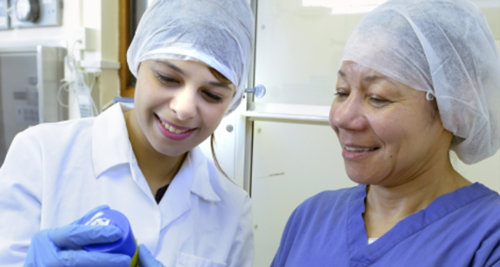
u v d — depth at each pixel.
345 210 0.83
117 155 0.84
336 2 1.28
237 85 0.85
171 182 0.89
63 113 1.85
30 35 1.94
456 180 0.73
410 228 0.70
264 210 1.55
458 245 0.65
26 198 0.77
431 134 0.67
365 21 0.69
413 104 0.64
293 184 1.56
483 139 0.71
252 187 1.53
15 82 1.86
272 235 1.58
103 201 0.81
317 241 0.81
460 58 0.64
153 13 0.80
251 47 0.87
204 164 0.99
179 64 0.72
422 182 0.71
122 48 1.86
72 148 0.84
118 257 0.60
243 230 0.98
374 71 0.64
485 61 0.66
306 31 1.34
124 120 0.89
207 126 0.79
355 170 0.70
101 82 1.78
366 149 0.69
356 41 0.68
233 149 1.44
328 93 1.32
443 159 0.71
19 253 0.72
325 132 1.50
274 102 1.41
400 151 0.66
